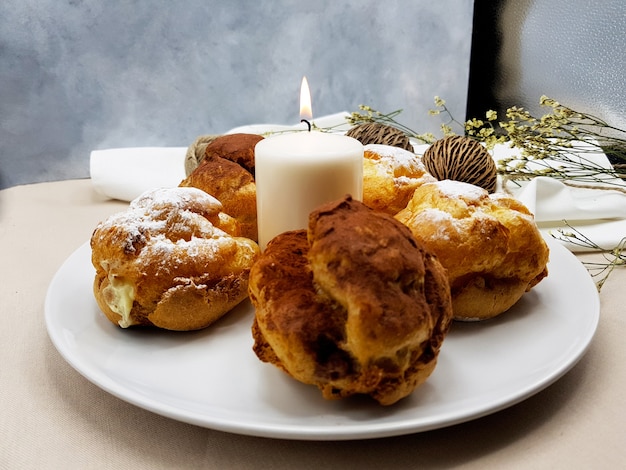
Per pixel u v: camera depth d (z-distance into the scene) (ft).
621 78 2.13
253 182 1.35
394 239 0.84
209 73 2.72
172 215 1.08
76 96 2.60
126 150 1.98
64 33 2.48
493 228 1.05
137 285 1.02
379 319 0.78
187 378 0.95
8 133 2.58
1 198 1.93
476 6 2.69
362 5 2.80
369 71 2.94
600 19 2.16
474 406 0.83
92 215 1.77
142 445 0.87
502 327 1.09
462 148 1.60
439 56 2.98
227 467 0.83
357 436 0.79
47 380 1.02
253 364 0.99
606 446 0.84
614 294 1.25
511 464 0.81
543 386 0.87
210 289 1.07
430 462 0.82
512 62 2.55
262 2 2.66
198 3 2.59
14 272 1.40
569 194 1.57
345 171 1.16
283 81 2.84
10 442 0.88
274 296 0.88
